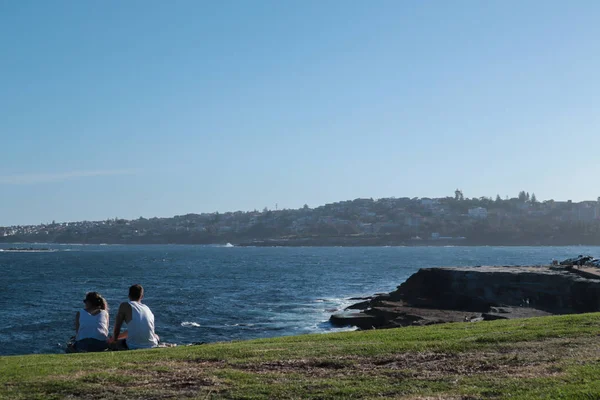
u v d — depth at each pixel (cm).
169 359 1151
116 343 1327
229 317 4616
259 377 998
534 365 1030
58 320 4447
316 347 1260
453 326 1653
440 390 901
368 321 4131
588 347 1165
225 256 18850
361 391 904
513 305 4447
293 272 10656
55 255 19825
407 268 12019
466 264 13238
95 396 904
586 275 4569
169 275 9788
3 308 5156
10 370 1071
